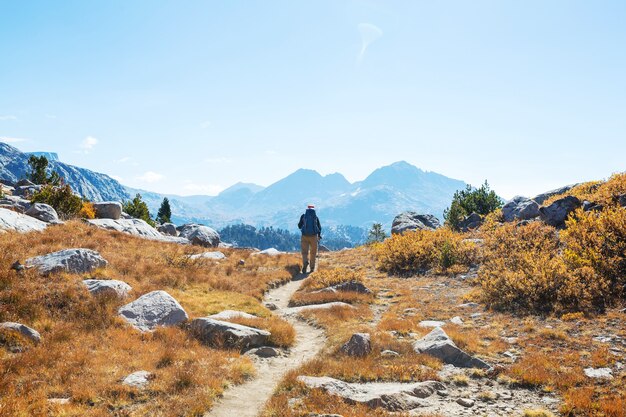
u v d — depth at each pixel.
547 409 8.47
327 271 24.97
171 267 21.02
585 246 18.09
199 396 9.00
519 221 28.52
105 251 20.42
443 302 18.28
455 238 27.52
